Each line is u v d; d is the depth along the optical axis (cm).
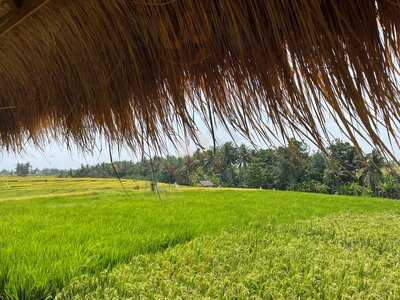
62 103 195
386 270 1063
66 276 897
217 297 811
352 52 85
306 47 91
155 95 149
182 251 1234
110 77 152
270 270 1004
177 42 121
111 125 177
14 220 2027
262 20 97
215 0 105
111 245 1330
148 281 881
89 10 140
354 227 1942
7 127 273
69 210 2486
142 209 2577
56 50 165
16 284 808
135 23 132
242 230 1791
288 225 2016
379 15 84
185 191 3850
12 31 162
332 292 837
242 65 110
